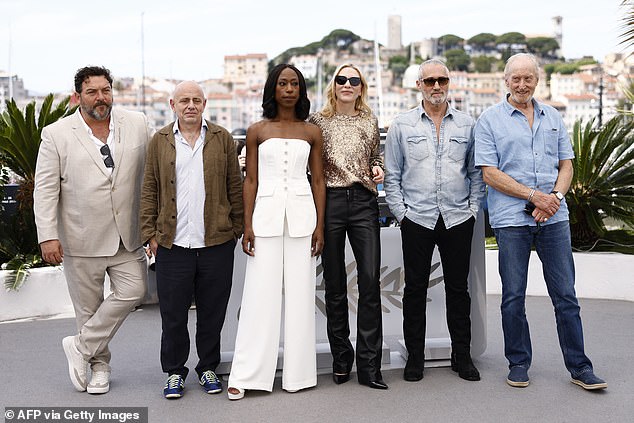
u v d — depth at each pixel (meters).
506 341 4.49
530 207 4.32
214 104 144.88
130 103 117.06
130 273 4.39
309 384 4.39
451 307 4.56
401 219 4.46
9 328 6.13
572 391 4.32
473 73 173.38
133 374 4.80
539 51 177.62
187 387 4.49
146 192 4.25
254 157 4.29
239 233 4.39
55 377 4.75
